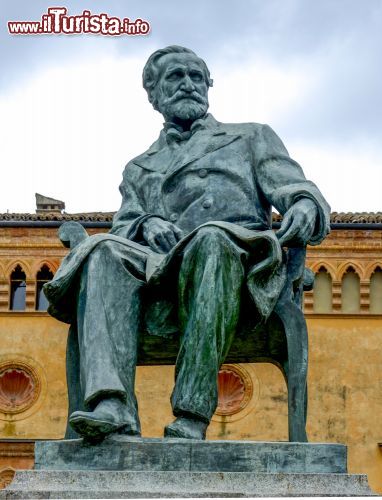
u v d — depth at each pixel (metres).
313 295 41.91
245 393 40.81
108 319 9.68
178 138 11.18
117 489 8.59
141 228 10.57
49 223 42.03
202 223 10.66
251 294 9.66
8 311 41.66
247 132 11.05
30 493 8.48
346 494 8.65
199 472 8.70
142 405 40.25
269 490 8.63
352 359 41.28
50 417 40.81
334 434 40.53
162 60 11.39
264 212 10.77
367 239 42.09
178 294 9.70
